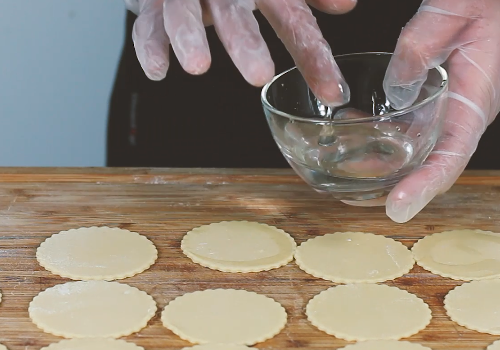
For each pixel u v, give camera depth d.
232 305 0.80
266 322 0.79
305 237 0.88
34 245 0.87
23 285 0.82
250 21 0.78
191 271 0.84
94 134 1.45
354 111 0.87
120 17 1.37
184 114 1.14
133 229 0.89
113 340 0.77
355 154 0.81
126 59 1.13
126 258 0.85
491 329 0.78
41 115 1.43
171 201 0.92
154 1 0.85
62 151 1.46
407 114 0.80
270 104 0.84
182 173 0.96
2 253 0.86
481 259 0.85
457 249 0.86
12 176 0.95
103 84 1.42
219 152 1.15
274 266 0.84
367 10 1.06
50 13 1.36
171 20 0.78
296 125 0.81
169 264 0.85
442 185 0.83
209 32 1.09
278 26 0.82
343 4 0.82
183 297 0.81
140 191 0.94
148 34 0.84
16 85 1.41
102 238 0.87
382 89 0.87
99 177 0.95
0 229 0.88
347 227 0.89
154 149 1.16
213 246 0.86
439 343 0.77
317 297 0.81
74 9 1.36
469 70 0.88
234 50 0.77
